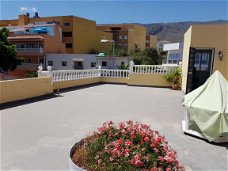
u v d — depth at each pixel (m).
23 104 9.12
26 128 6.11
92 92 12.82
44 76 11.35
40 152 4.64
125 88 14.82
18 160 4.29
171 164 2.83
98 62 36.50
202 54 12.47
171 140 5.50
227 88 5.71
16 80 9.30
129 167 2.69
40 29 42.25
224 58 11.73
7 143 5.06
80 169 2.88
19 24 54.75
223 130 5.07
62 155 4.51
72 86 14.15
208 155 4.72
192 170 4.11
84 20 51.25
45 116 7.38
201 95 5.72
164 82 15.58
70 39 48.88
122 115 7.79
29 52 39.88
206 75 12.52
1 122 6.62
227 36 11.53
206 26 11.81
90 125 6.50
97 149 3.07
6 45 30.20
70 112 8.00
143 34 77.38
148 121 7.14
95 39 55.00
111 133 3.26
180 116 7.81
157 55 54.59
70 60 39.00
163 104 9.84
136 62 45.25
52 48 42.12
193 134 5.75
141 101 10.44
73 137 5.50
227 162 4.44
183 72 13.89
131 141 3.05
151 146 2.96
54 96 11.23
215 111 5.15
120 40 69.50
